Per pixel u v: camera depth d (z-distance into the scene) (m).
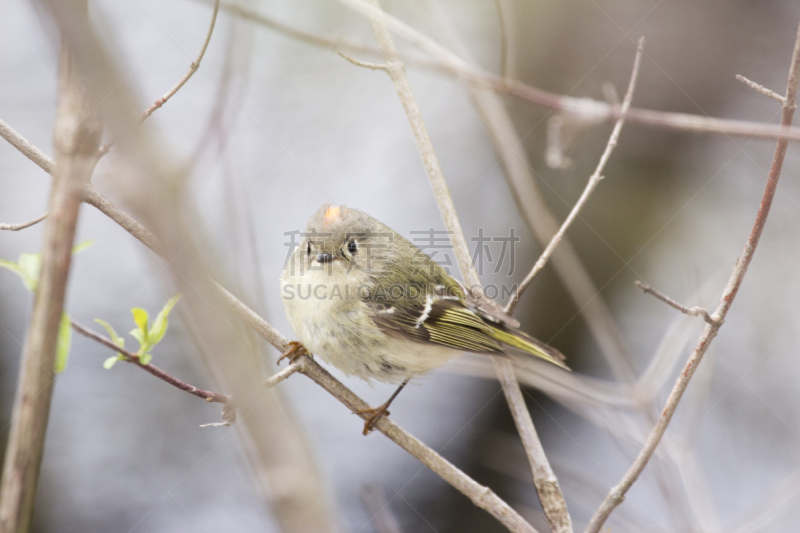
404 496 8.09
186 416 8.45
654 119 5.07
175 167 1.94
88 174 2.25
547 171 9.74
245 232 3.02
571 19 9.66
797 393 8.86
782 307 9.37
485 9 9.88
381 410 5.19
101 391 8.43
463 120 10.62
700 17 9.95
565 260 6.28
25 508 2.11
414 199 9.90
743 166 10.14
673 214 9.97
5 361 8.11
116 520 7.59
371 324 5.54
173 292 1.99
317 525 2.06
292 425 2.14
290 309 5.43
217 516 7.61
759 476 8.09
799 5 10.10
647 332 9.41
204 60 8.41
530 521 8.12
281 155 9.30
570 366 9.25
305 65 9.43
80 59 1.80
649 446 4.12
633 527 6.55
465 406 8.99
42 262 2.20
